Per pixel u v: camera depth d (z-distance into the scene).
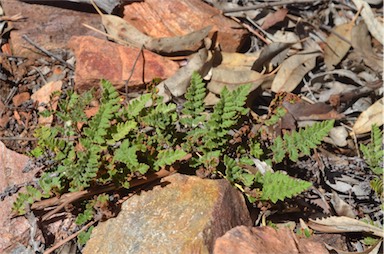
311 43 0.73
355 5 0.76
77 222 0.56
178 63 0.69
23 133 0.64
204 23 0.71
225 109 0.56
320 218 0.59
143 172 0.54
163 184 0.56
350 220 0.58
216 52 0.70
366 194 0.62
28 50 0.70
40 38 0.71
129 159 0.55
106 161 0.56
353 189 0.62
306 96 0.70
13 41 0.71
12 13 0.73
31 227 0.56
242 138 0.59
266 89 0.69
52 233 0.57
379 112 0.67
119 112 0.59
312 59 0.71
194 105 0.57
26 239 0.56
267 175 0.57
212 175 0.57
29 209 0.56
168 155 0.56
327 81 0.71
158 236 0.53
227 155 0.59
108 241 0.54
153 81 0.61
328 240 0.58
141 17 0.72
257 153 0.58
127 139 0.56
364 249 0.58
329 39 0.73
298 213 0.60
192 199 0.55
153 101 0.60
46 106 0.64
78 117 0.59
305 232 0.58
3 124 0.64
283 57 0.69
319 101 0.70
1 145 0.61
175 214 0.54
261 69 0.69
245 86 0.57
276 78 0.69
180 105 0.66
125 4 0.72
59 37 0.71
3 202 0.58
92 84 0.66
